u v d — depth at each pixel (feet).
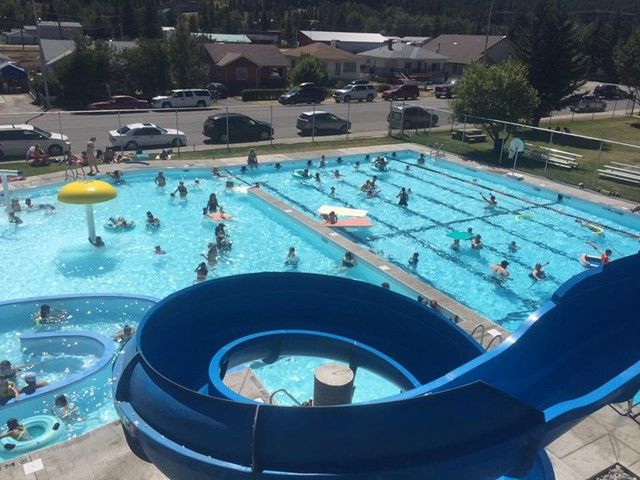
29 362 41.70
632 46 151.74
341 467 17.78
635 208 74.95
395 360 29.84
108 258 59.21
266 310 31.48
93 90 153.07
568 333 24.88
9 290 51.83
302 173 88.94
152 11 311.27
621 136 132.87
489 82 99.19
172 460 18.80
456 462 18.17
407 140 114.93
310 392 39.93
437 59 227.61
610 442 32.09
